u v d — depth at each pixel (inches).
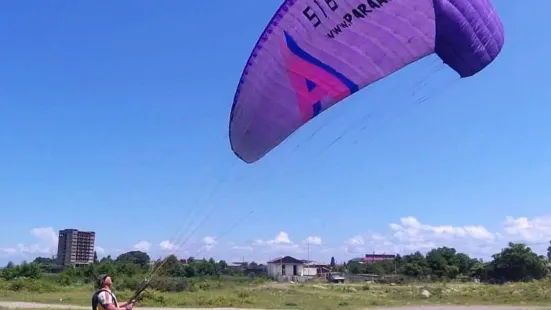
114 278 2294.5
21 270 2605.8
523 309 1486.2
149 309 1310.3
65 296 1733.5
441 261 4175.7
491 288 2235.5
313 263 5216.5
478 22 332.8
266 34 334.0
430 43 329.7
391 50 327.6
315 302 1700.3
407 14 321.7
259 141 361.4
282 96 340.8
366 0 319.6
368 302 1752.0
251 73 340.8
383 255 6737.2
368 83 331.9
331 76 330.6
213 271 3843.5
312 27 325.1
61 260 5034.5
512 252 3663.9
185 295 1700.3
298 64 331.6
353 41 325.4
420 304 1707.7
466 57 344.5
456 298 1955.0
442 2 318.7
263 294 2064.5
